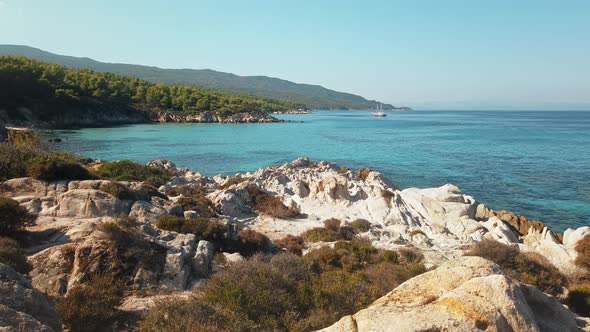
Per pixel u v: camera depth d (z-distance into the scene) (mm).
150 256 14703
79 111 140250
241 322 10062
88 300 11414
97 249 14320
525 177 55531
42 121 122375
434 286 7617
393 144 98688
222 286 12500
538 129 158125
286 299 12297
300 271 14930
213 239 19172
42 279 13312
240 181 41719
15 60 149500
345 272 16781
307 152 83188
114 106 159000
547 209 39625
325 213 34062
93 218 18422
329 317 11625
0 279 8477
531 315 6707
